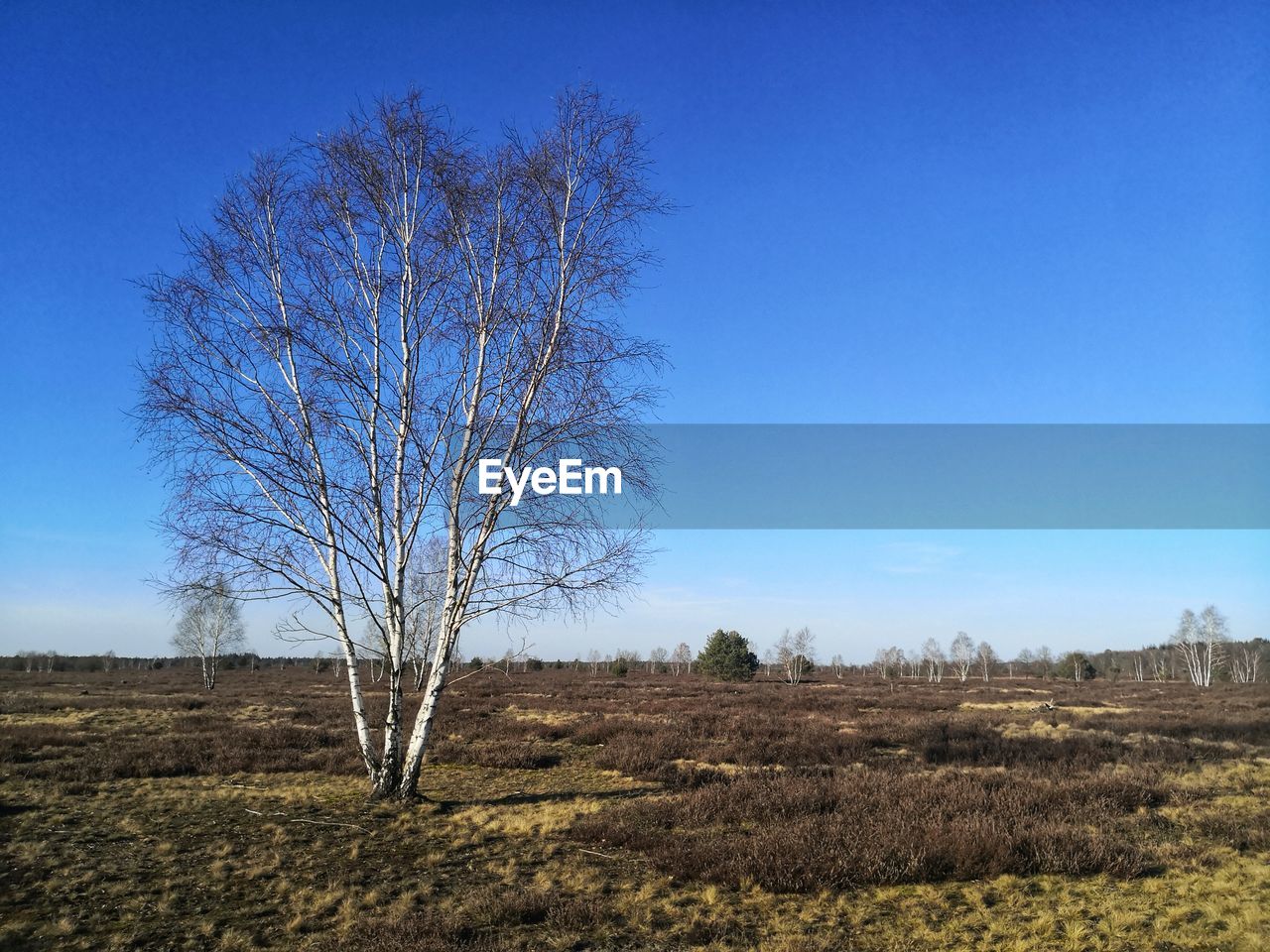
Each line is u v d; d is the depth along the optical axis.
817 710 31.08
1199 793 12.58
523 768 15.98
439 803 11.33
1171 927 6.54
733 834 9.80
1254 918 6.59
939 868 8.07
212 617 50.28
